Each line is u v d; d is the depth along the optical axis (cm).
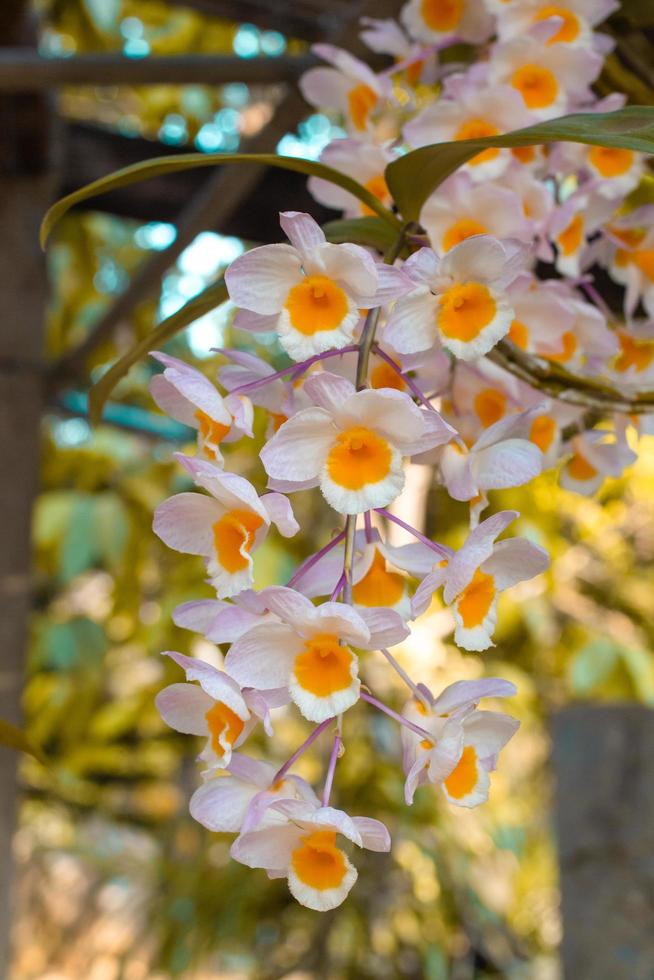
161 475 199
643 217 69
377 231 63
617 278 70
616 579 208
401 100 73
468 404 64
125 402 208
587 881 137
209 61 102
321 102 72
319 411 52
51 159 129
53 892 290
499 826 211
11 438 136
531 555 54
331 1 113
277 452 52
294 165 59
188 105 201
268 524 53
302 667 52
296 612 51
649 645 208
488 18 71
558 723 144
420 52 73
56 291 209
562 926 138
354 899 199
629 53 79
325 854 52
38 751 64
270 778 53
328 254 53
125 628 224
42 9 166
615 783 137
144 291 130
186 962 202
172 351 213
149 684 215
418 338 55
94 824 281
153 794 269
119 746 240
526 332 64
